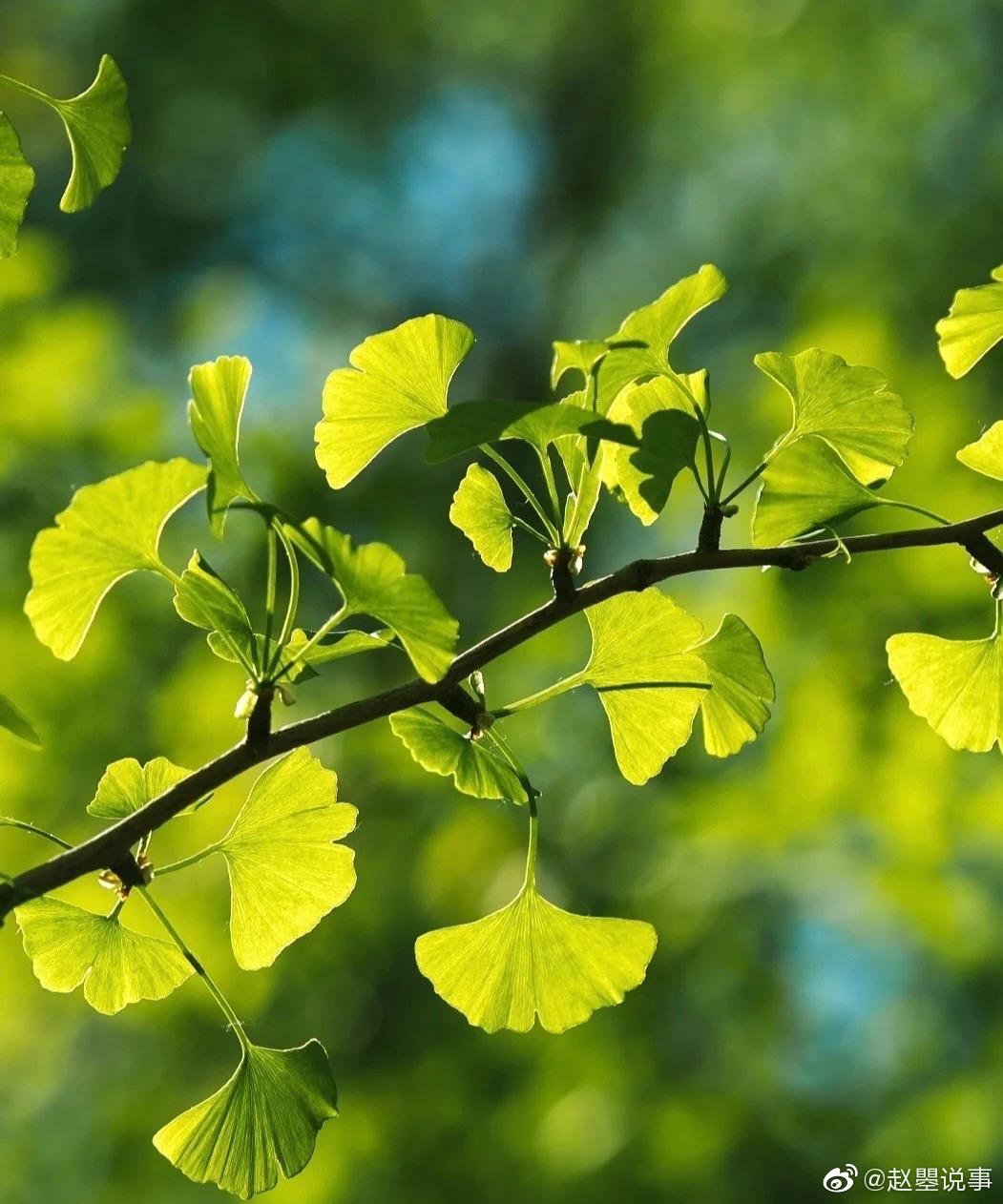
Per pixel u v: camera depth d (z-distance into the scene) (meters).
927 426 5.45
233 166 11.27
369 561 1.44
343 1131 6.15
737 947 6.67
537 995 1.96
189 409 1.50
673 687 1.98
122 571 1.62
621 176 11.80
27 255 5.71
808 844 5.86
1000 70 9.21
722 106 10.27
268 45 10.89
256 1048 1.87
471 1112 6.49
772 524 1.99
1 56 9.91
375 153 11.72
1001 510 1.92
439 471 8.58
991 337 2.05
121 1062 6.88
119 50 10.52
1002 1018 6.50
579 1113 6.18
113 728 5.46
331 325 11.63
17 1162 6.93
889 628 5.34
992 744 2.14
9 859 5.15
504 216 12.47
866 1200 5.87
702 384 1.91
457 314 11.90
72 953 1.80
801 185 9.41
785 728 5.40
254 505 1.44
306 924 1.89
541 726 6.84
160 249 10.78
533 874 1.94
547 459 1.70
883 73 9.34
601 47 12.32
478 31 12.18
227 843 1.87
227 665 5.66
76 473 5.67
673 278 9.91
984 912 5.88
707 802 5.70
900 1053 6.95
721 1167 6.27
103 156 2.00
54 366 5.55
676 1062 6.66
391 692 1.61
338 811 1.88
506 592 7.91
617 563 8.04
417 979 6.91
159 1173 6.23
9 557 5.55
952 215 8.66
